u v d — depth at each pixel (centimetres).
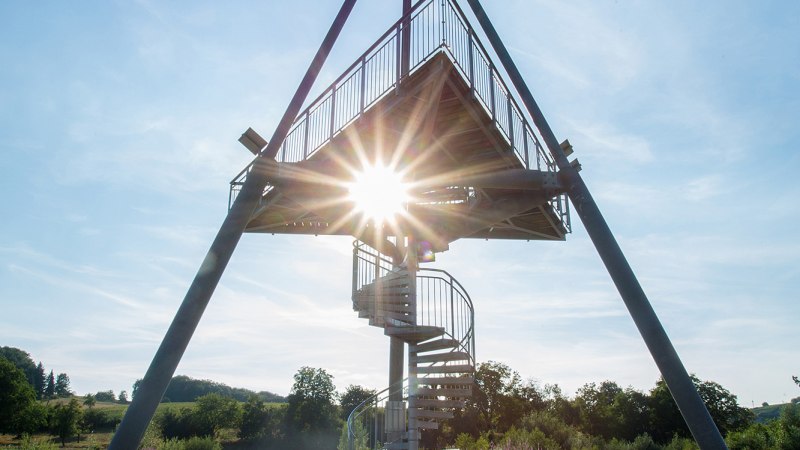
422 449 1495
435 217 1371
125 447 731
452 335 1186
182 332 823
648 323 875
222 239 915
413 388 1238
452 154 1247
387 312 1233
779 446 2255
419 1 1030
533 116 1074
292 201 1334
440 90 998
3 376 6028
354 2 1071
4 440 5644
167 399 12044
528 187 1091
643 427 4116
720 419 4225
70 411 5834
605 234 969
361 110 1074
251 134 1127
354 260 1349
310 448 5756
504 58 1102
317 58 1043
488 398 4481
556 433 2814
